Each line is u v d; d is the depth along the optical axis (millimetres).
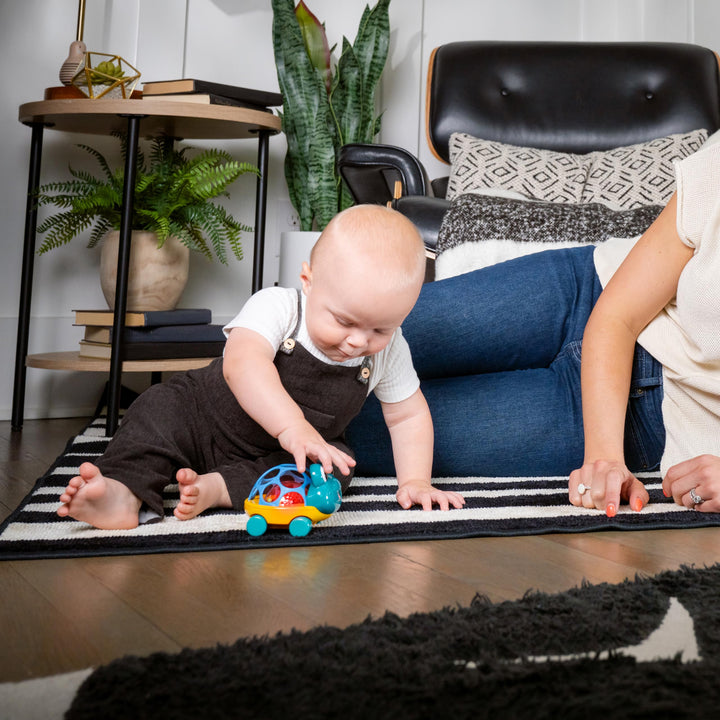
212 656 585
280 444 1062
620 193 2418
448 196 2553
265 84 2848
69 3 2467
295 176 2760
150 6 2623
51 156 2453
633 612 693
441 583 806
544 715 502
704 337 1172
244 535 957
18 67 2402
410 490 1136
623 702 517
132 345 2105
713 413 1229
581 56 2789
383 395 1186
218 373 1116
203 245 2379
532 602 711
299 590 778
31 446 1867
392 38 3109
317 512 975
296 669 565
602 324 1228
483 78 2762
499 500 1181
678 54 2764
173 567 850
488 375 1434
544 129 2719
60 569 835
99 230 2377
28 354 2289
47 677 563
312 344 1083
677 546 959
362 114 2746
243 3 2793
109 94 2189
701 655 604
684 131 2686
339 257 989
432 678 552
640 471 1414
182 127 2330
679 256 1195
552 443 1374
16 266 2412
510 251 1725
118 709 507
